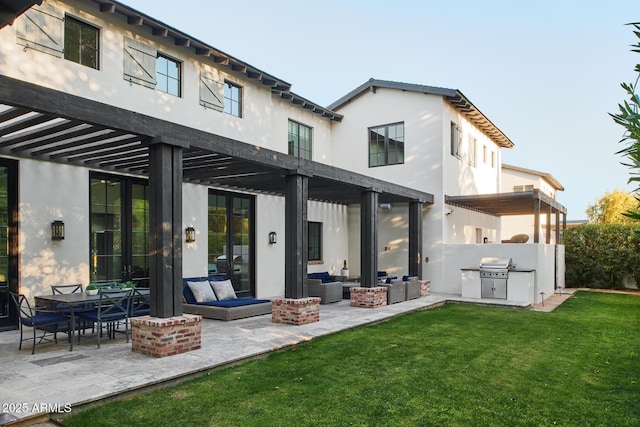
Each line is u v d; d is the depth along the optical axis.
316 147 15.82
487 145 19.64
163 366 5.61
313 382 5.37
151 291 6.34
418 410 4.58
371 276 11.27
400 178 15.50
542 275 13.45
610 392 5.20
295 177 8.68
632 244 16.05
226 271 12.01
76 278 8.29
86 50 8.46
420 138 15.18
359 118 16.34
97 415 4.29
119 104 8.89
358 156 16.31
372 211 11.37
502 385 5.39
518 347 7.28
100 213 8.91
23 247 7.59
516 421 4.35
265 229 13.20
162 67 9.92
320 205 15.53
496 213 19.56
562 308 11.77
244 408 4.54
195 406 4.56
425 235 14.95
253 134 12.16
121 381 5.00
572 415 4.52
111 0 8.35
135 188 9.60
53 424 4.12
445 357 6.59
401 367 6.05
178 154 6.39
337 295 12.39
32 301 7.68
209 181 10.69
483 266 12.86
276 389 5.11
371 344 7.33
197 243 10.92
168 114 9.87
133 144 7.06
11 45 7.33
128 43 9.11
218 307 9.23
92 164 8.54
